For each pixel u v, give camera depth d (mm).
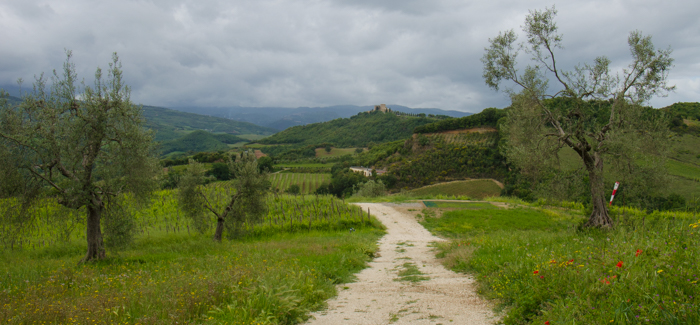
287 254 13453
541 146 18672
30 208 13562
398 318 5879
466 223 26188
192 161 20219
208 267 10969
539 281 5891
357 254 13805
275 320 5816
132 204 15375
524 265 7543
